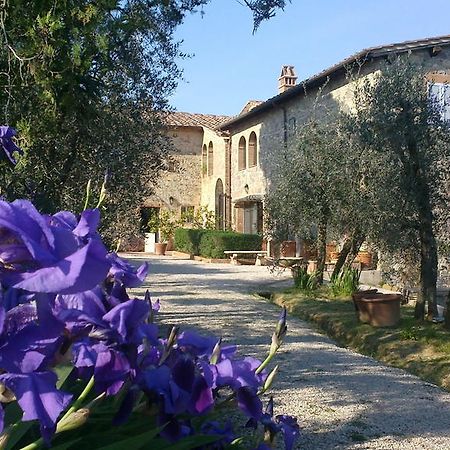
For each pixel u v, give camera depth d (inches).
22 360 41.2
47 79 217.9
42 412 40.1
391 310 360.2
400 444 184.1
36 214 40.0
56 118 240.2
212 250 989.2
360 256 688.4
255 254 970.1
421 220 363.6
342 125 439.8
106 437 63.9
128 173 323.0
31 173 238.1
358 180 425.1
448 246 395.2
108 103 323.0
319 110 751.1
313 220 504.4
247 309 447.2
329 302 468.8
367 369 278.4
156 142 359.6
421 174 353.4
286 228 522.0
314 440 184.4
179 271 772.6
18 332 42.0
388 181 370.0
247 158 1027.3
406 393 240.2
